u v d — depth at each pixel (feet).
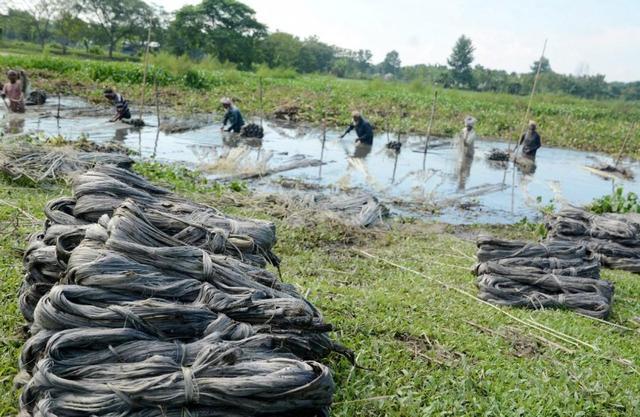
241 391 11.53
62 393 11.73
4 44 238.27
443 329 21.85
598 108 157.89
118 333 12.51
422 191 50.96
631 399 18.01
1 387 14.47
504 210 48.08
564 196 56.39
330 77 256.93
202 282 14.51
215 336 13.05
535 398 17.24
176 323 13.28
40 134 48.03
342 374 16.84
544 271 27.78
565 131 104.94
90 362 12.16
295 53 347.36
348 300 23.02
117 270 13.53
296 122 93.25
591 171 72.13
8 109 65.57
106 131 63.57
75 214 16.98
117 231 14.23
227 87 118.11
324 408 12.76
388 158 67.05
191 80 115.85
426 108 116.06
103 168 18.92
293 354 13.88
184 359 12.35
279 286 16.14
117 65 112.57
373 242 34.45
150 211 16.28
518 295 26.50
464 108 120.98
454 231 40.19
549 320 24.43
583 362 20.54
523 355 20.79
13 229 25.03
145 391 11.39
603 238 36.24
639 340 23.98
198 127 74.49
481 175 62.13
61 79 99.45
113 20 301.84
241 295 14.35
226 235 16.51
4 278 20.18
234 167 49.93
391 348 19.39
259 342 13.26
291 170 54.60
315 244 32.32
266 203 37.96
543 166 72.79
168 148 58.34
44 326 12.96
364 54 528.63
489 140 96.17
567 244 29.48
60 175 34.55
